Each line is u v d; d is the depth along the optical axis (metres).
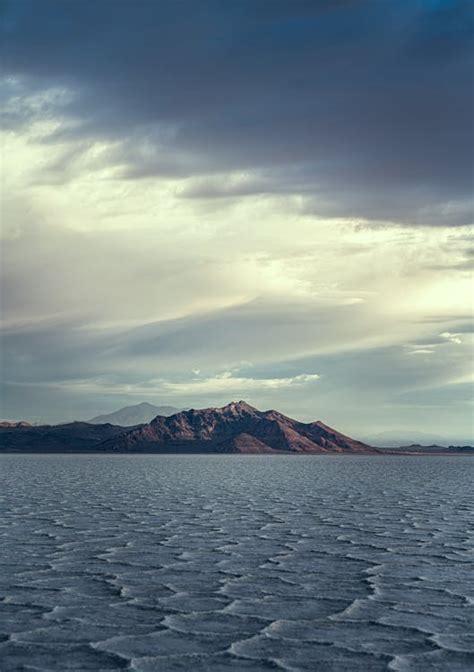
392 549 28.88
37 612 18.64
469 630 17.17
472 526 36.91
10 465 165.25
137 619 18.03
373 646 15.91
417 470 146.88
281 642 16.20
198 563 25.56
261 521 39.09
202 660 14.93
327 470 143.88
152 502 52.28
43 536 32.28
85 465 169.25
